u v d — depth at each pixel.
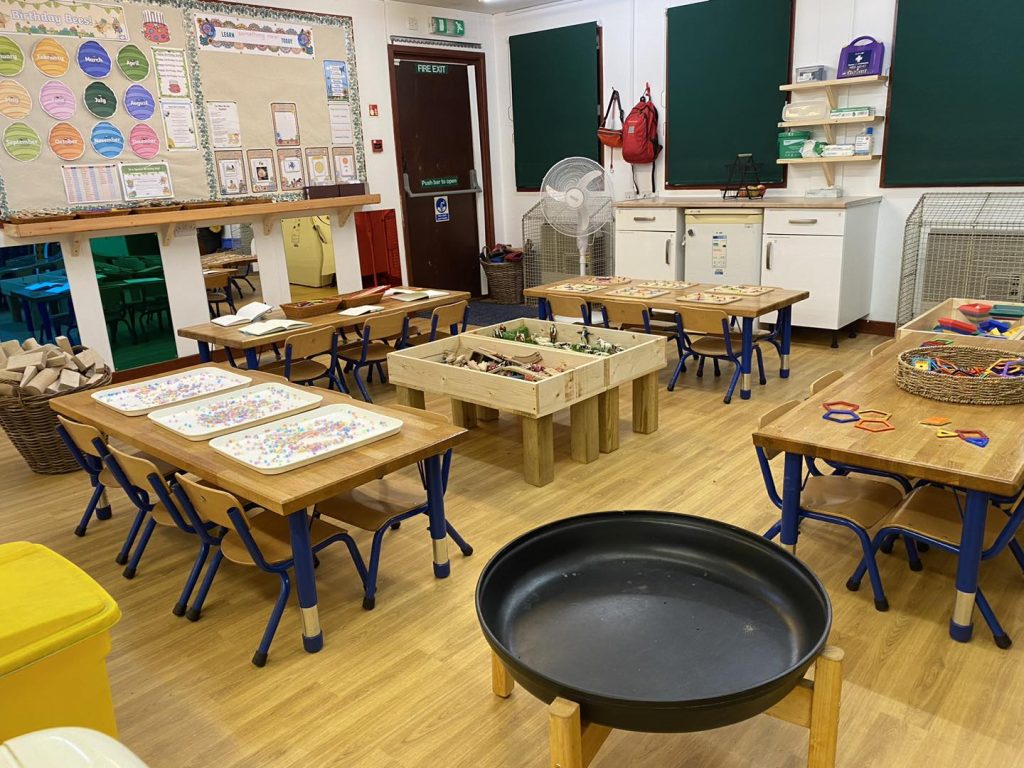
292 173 6.11
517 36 7.36
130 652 2.36
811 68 5.55
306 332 4.11
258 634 2.43
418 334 5.02
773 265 5.63
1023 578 2.49
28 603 1.36
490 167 7.81
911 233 5.51
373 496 2.70
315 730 1.99
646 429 4.01
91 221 4.73
